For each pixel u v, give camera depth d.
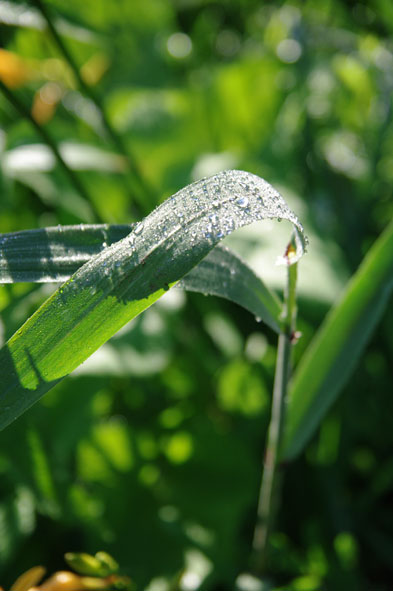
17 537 0.42
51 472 0.41
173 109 0.69
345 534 0.44
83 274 0.30
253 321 0.58
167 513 0.46
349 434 0.49
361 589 0.47
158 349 0.45
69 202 0.55
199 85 0.74
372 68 0.63
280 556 0.45
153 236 0.30
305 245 0.30
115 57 0.76
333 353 0.36
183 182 0.61
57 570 0.43
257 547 0.40
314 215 0.58
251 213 0.30
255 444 0.53
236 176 0.30
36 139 0.55
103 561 0.35
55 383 0.30
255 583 0.40
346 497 0.49
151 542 0.44
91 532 0.44
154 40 0.80
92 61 0.61
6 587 0.42
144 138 0.66
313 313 0.48
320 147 0.66
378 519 0.51
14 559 0.43
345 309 0.36
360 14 0.65
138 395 0.53
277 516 0.50
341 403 0.51
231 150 0.70
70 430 0.43
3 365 0.29
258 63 0.72
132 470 0.47
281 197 0.30
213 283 0.32
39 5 0.45
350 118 0.67
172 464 0.48
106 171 0.56
